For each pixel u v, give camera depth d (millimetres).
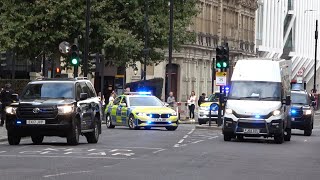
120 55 82625
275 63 54125
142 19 83688
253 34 150750
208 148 43844
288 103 53000
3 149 40188
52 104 43094
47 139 52250
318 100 160000
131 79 113000
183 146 44812
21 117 43125
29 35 80375
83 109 44906
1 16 81125
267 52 160750
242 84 53250
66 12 79438
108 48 81750
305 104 67875
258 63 54156
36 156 35781
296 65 177875
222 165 33156
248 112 51562
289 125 56500
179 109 97562
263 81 53250
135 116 65688
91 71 81250
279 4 166125
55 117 42969
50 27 81250
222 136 59000
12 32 80500
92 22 80500
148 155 37469
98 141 48281
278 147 47500
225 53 73188
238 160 36156
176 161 34406
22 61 104750
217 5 130500
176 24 87062
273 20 163125
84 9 79938
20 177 26953
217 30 130875
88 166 31281
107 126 70062
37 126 42969
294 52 175125
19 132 43312
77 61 63625
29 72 105438
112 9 82750
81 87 46062
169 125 66062
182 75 117875
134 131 62875
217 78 73562
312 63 189625
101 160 34188
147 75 113750
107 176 27641
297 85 98562
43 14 80000
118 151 39531
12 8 80812
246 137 59094
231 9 136875
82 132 44781
